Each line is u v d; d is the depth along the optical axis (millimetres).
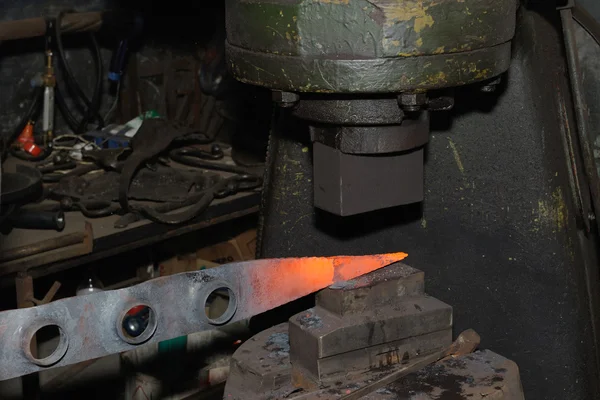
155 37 3459
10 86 3201
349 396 1239
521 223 1521
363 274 1391
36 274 2248
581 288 1529
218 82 3178
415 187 1359
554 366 1548
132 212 2471
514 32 1319
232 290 1251
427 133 1312
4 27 2916
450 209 1592
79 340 1112
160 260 2979
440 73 1176
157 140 2758
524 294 1548
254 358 1363
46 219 2369
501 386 1263
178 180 2715
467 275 1604
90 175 2768
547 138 1483
